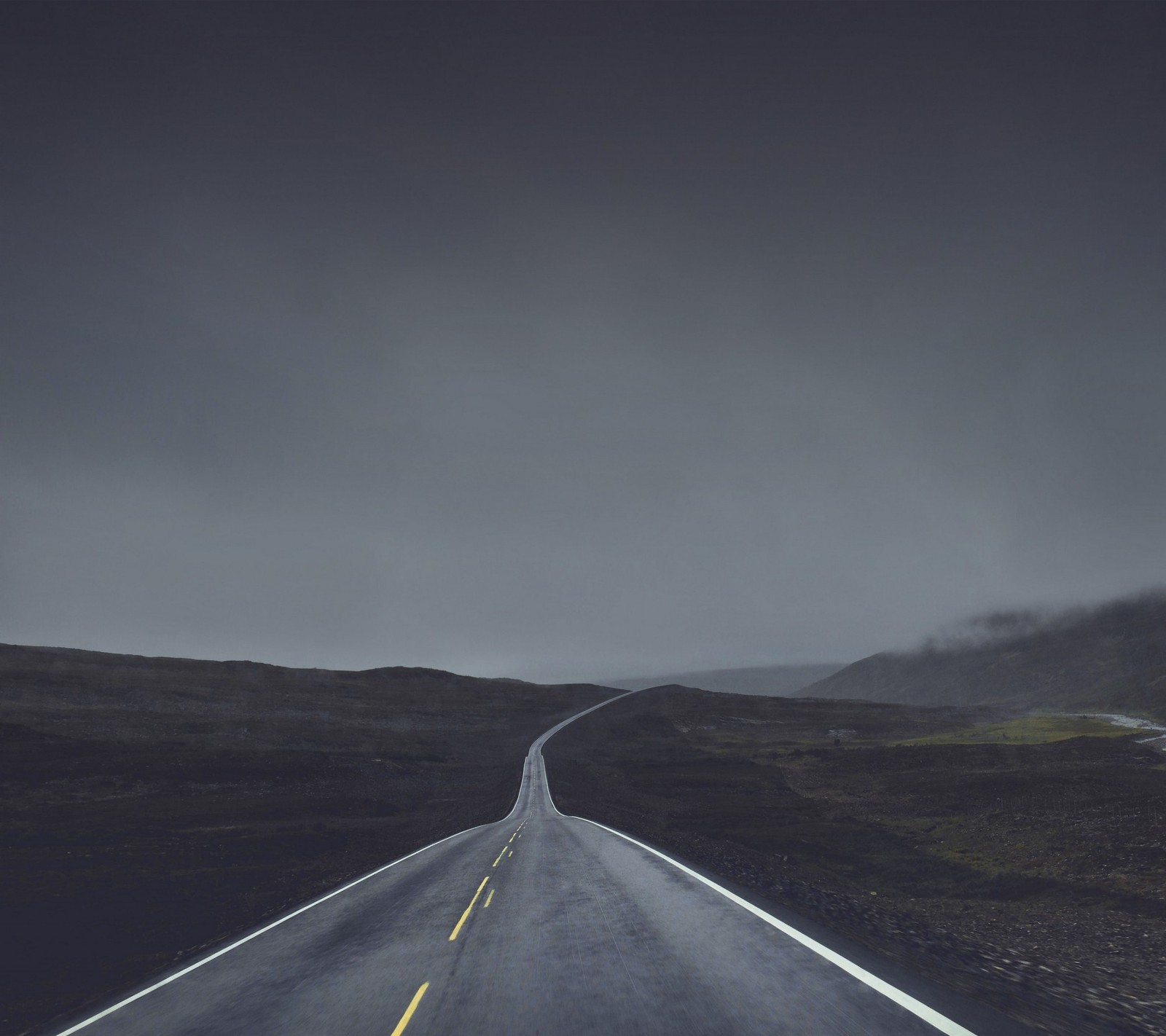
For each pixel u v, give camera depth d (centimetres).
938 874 3078
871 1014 699
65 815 3641
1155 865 2747
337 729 8700
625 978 858
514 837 2753
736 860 2141
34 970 1491
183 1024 850
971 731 11331
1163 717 12631
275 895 2073
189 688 10331
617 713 13212
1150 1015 798
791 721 13562
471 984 880
